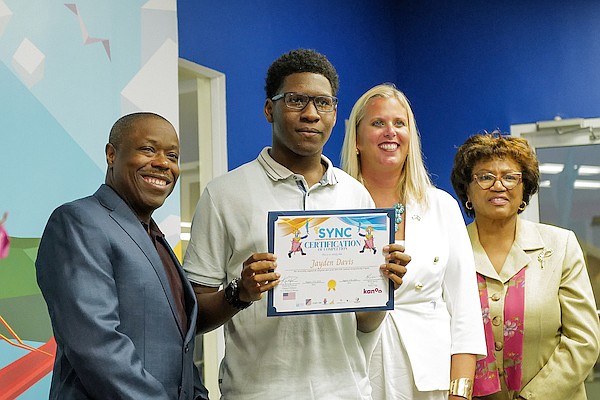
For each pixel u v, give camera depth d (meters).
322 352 2.06
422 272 2.51
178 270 2.01
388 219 2.05
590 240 5.03
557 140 5.10
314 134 2.07
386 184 2.65
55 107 2.65
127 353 1.73
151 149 1.93
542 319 2.76
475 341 2.57
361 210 2.04
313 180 2.16
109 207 1.87
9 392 2.42
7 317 2.43
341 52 4.84
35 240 2.54
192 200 3.89
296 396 2.02
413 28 5.49
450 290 2.62
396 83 5.53
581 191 5.06
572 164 5.08
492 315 2.79
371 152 2.61
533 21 5.17
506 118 5.21
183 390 1.88
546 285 2.80
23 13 2.56
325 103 2.08
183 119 3.90
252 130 4.04
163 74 3.17
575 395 2.76
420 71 5.46
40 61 2.61
